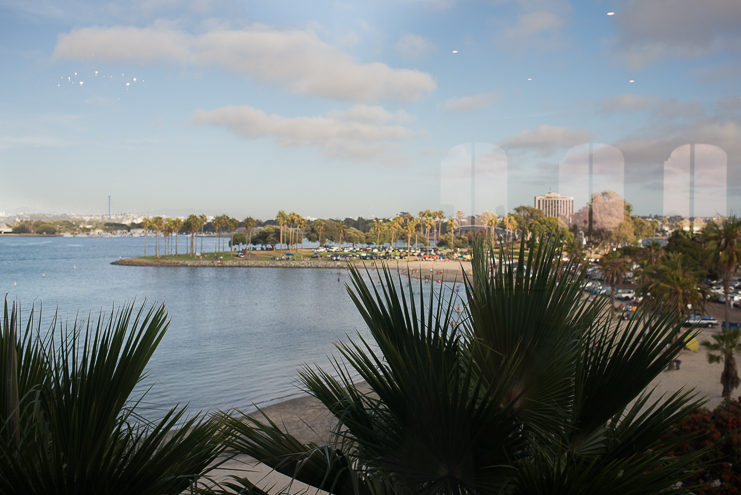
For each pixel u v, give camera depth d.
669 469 1.51
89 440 1.40
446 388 1.45
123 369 1.57
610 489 1.45
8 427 1.45
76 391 1.50
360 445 1.66
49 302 40.22
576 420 1.70
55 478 1.36
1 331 1.55
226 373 20.89
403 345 1.55
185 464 1.62
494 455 1.47
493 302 1.69
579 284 1.79
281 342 28.58
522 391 1.68
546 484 1.47
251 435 1.78
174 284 60.41
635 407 1.81
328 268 76.19
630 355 1.70
